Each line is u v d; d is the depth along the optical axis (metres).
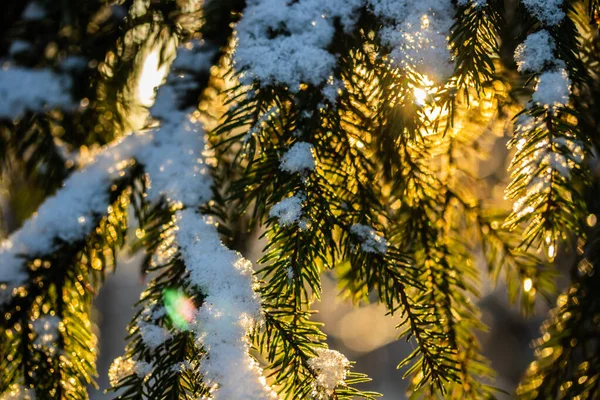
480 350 0.80
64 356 0.69
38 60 0.78
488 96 0.75
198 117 0.73
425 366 0.67
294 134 0.67
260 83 0.67
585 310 0.78
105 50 0.78
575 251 0.83
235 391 0.62
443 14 0.68
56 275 0.69
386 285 0.67
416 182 0.78
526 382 0.80
